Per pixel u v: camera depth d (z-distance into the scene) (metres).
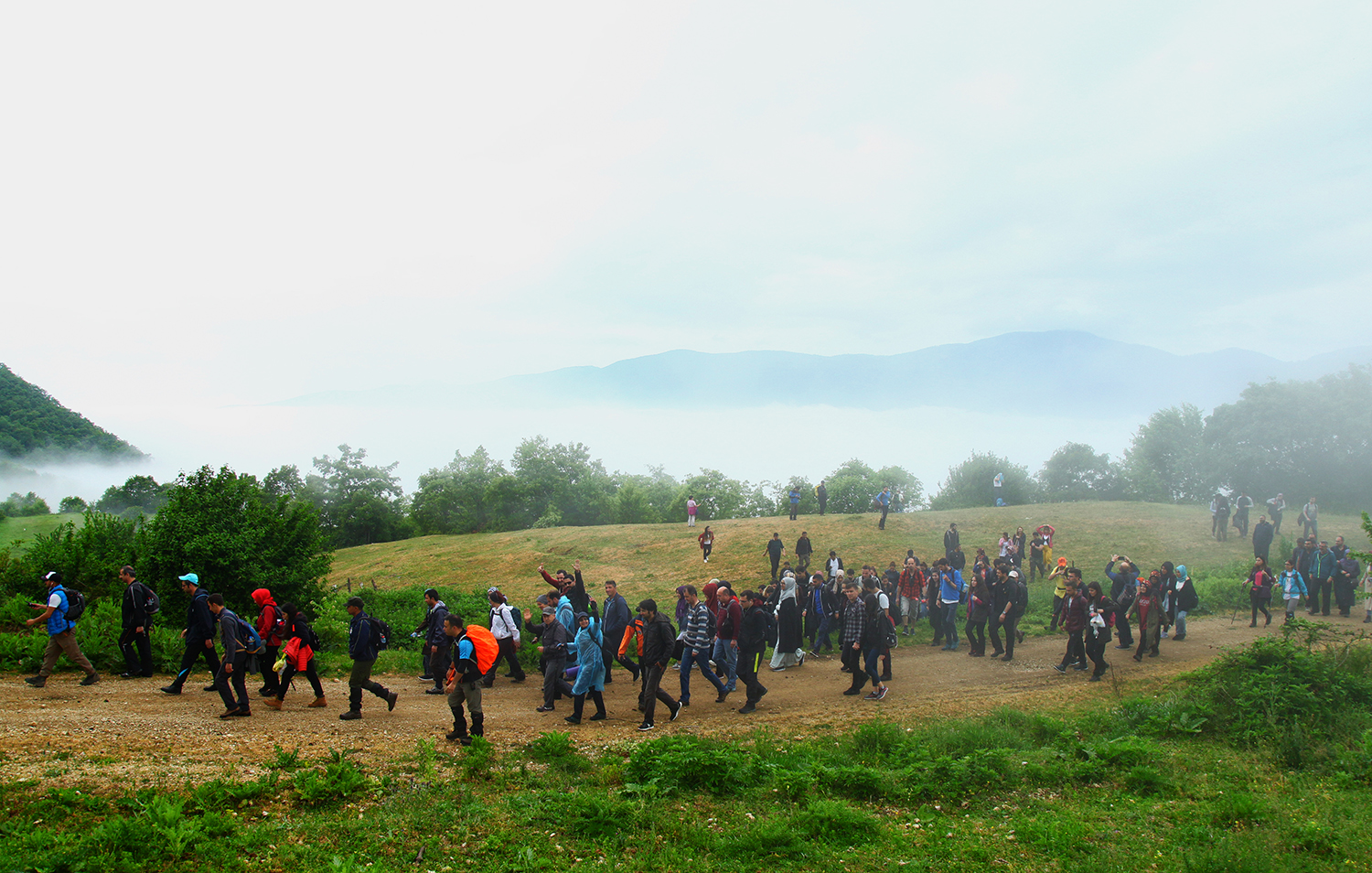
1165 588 18.39
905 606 19.92
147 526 20.59
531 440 74.56
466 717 11.68
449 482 78.31
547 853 6.59
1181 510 39.59
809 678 15.53
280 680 12.12
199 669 14.05
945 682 14.80
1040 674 15.18
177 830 6.22
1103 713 11.40
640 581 31.48
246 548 19.86
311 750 9.22
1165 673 14.77
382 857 6.32
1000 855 6.71
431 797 7.69
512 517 67.75
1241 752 9.55
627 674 15.72
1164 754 9.43
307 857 6.21
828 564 23.20
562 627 12.67
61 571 19.22
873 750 9.73
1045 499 75.56
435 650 13.45
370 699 12.80
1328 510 49.66
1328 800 7.84
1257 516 38.06
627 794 8.02
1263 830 7.05
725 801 8.05
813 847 6.82
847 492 67.44
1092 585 14.97
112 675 13.04
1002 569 17.12
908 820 7.66
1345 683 10.76
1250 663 11.51
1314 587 20.48
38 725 9.52
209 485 21.02
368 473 79.12
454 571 37.47
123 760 8.20
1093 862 6.36
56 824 6.40
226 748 9.05
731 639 13.05
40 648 13.32
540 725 11.45
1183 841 6.91
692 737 9.70
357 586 36.62
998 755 8.95
